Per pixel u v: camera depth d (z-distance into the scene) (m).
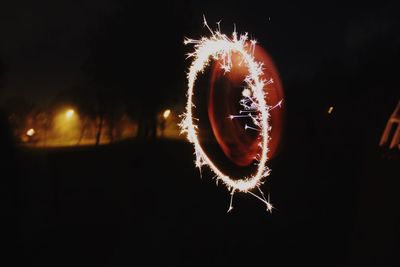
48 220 6.22
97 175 8.78
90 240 5.81
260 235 6.04
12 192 3.65
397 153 5.64
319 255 5.11
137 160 10.81
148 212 7.21
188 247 5.73
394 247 4.34
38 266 4.77
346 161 8.48
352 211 6.00
